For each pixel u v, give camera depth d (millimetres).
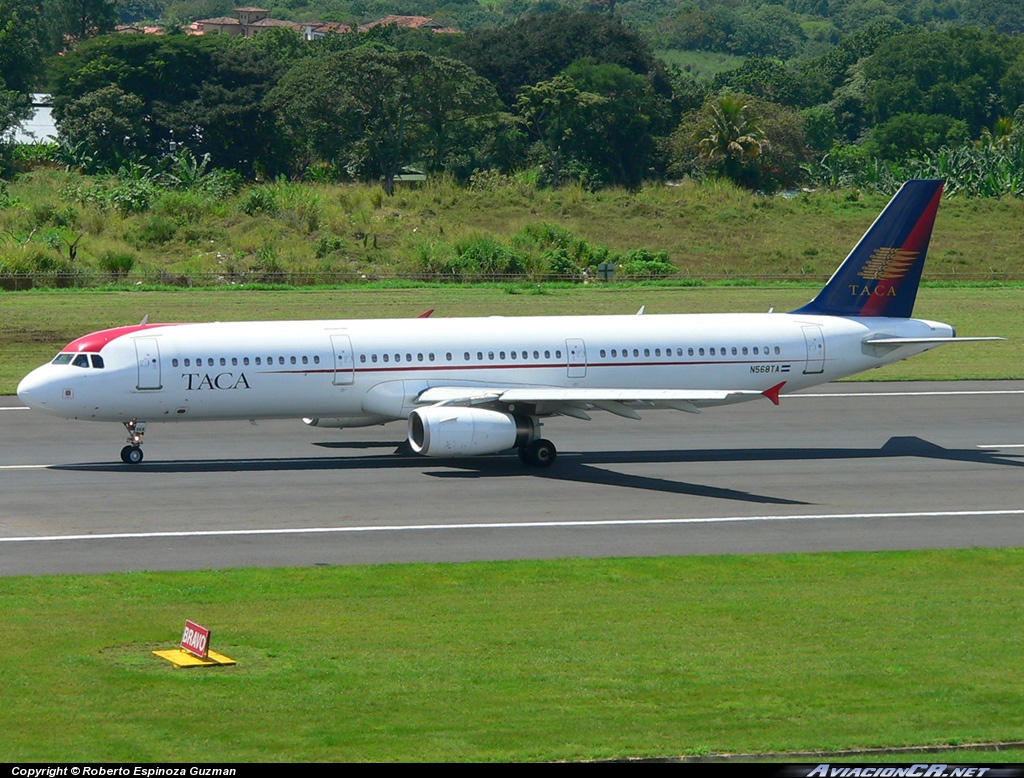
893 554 123562
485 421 158000
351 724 78625
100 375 159000
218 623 99000
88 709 80812
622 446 184125
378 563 118438
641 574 115000
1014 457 177000
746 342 180500
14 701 82062
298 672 87875
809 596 108188
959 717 80812
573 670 88688
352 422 177375
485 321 176250
